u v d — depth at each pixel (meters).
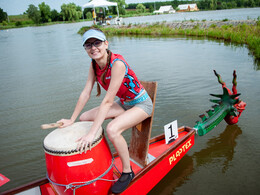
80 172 2.03
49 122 5.04
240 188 2.95
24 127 4.88
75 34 29.95
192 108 5.17
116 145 2.29
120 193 2.34
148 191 2.79
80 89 7.18
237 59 9.79
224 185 3.02
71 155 1.97
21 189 2.40
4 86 8.09
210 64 9.14
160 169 2.92
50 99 6.45
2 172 3.48
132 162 2.96
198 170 3.34
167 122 4.62
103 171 2.17
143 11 100.88
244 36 14.98
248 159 3.50
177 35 21.08
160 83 7.11
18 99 6.65
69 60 12.42
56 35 31.23
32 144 4.22
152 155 3.13
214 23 21.62
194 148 3.86
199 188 3.00
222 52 11.58
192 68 8.66
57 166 2.02
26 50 18.05
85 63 11.32
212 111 3.94
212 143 3.96
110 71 2.29
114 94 2.25
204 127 3.76
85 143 1.99
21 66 11.59
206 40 16.52
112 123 2.29
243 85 6.38
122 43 17.59
